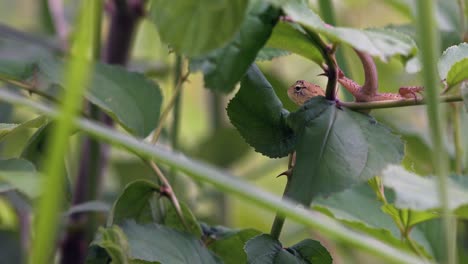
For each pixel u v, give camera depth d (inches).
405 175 96.7
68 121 92.3
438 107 93.1
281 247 97.9
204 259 98.0
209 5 95.2
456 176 97.3
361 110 97.7
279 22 97.0
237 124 98.1
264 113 98.1
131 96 99.7
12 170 96.4
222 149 122.6
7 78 99.3
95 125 94.0
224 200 117.1
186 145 133.3
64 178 98.4
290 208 93.5
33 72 99.4
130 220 98.0
